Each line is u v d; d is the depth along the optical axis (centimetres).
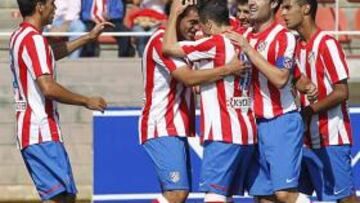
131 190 2650
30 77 2066
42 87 2041
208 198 2098
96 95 2938
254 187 2150
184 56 2073
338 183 2225
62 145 2097
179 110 2145
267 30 2075
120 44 3120
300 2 2181
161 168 2139
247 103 2091
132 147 2648
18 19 3316
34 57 2045
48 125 2073
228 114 2083
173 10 2094
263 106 2092
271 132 2092
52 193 2075
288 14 2189
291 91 2097
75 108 2898
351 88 3020
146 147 2161
